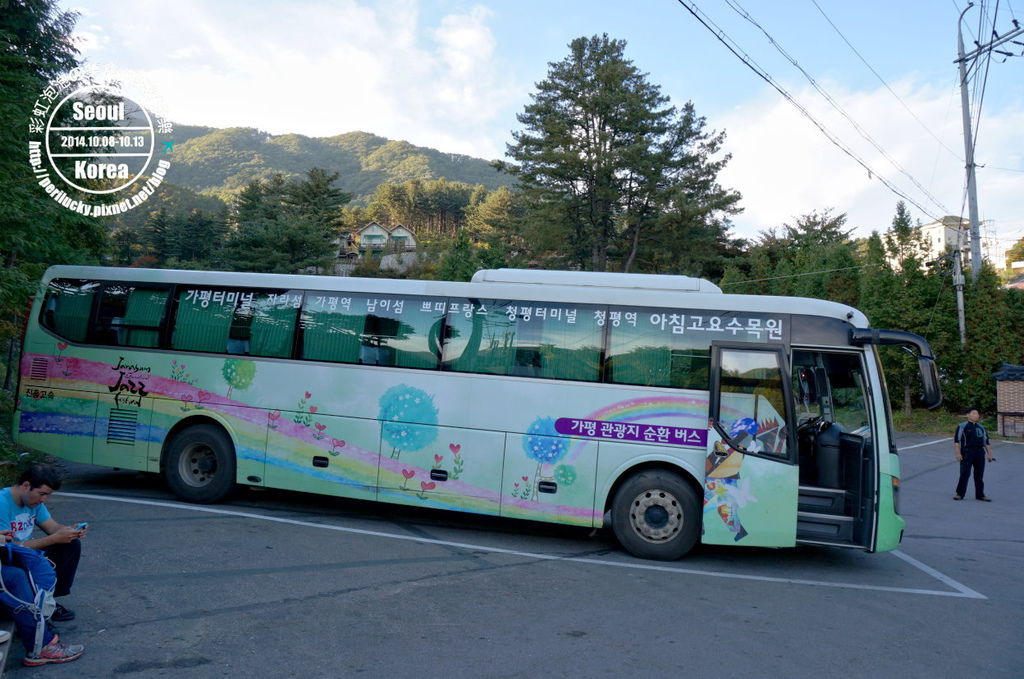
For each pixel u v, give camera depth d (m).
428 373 8.37
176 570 6.14
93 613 5.03
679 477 7.53
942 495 13.55
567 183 43.84
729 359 7.50
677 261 44.09
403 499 8.28
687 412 7.55
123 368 9.46
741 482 7.26
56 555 4.77
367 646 4.66
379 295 8.75
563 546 7.96
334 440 8.59
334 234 60.41
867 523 7.08
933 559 8.12
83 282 9.85
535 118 43.94
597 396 7.80
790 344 7.46
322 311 8.90
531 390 8.00
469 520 9.22
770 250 48.03
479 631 5.03
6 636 3.79
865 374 7.34
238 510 8.81
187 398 9.18
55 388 9.68
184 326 9.34
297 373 8.83
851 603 6.18
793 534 7.17
